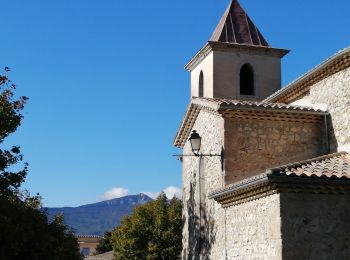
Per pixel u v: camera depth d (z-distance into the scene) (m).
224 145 19.27
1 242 18.73
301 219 14.56
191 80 30.92
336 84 18.94
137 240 47.81
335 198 14.87
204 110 21.67
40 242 20.36
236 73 28.17
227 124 19.44
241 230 16.97
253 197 16.12
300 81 20.45
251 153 19.34
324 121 19.53
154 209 49.00
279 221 14.48
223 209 18.77
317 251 14.50
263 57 28.73
